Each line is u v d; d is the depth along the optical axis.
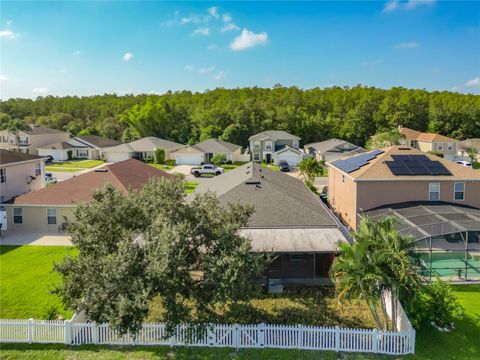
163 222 14.55
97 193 17.22
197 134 100.00
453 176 29.70
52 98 145.88
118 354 14.58
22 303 18.69
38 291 19.95
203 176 61.66
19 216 31.92
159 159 76.19
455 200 30.06
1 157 36.16
